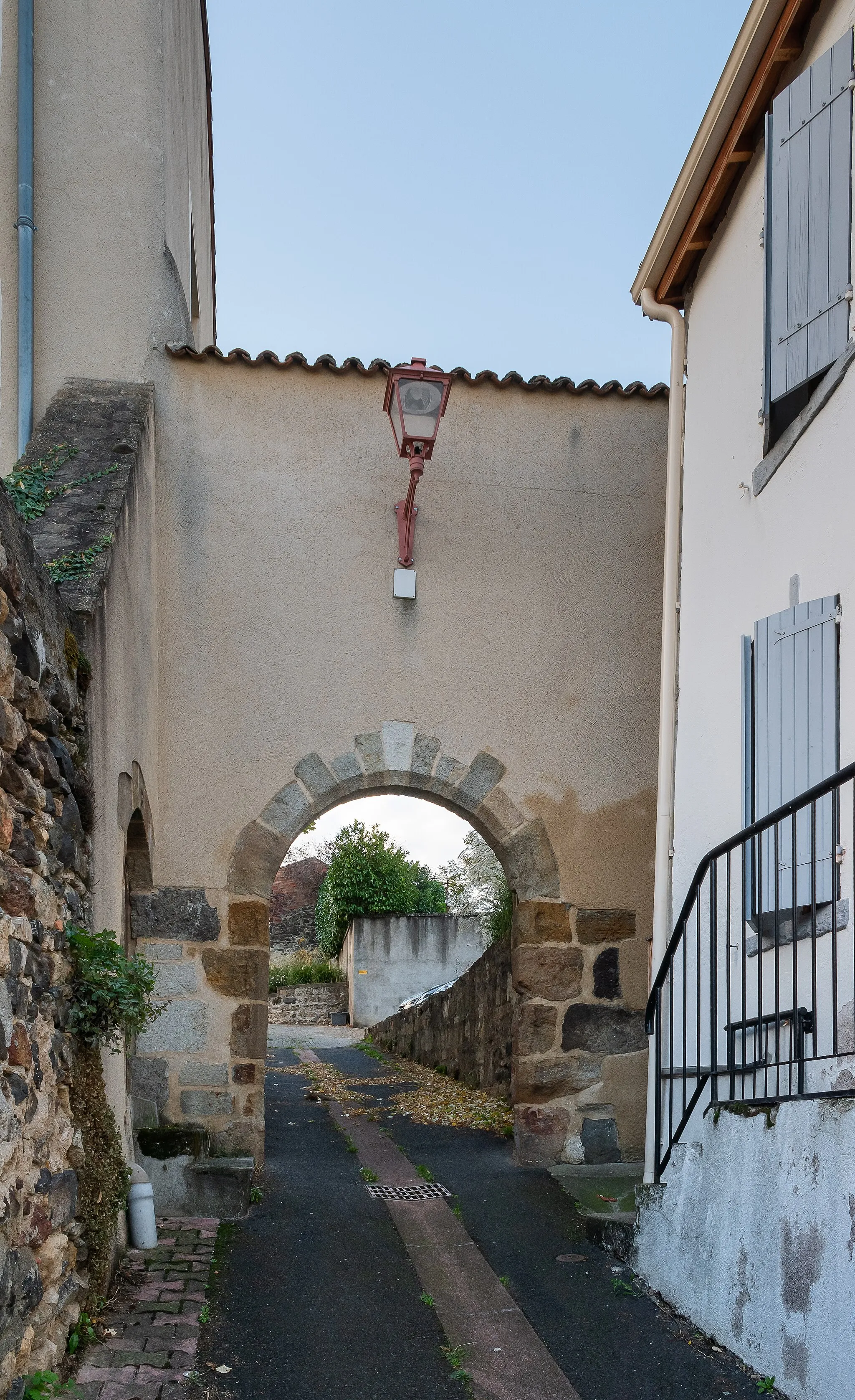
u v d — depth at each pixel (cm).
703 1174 452
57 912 394
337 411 741
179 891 678
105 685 488
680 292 676
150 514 679
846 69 471
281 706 707
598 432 770
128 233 753
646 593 759
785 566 511
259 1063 668
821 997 451
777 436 528
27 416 711
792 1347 377
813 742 468
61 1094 395
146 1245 520
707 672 593
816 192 489
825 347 477
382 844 2166
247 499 722
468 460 753
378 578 730
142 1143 583
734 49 538
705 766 586
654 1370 413
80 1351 397
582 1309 472
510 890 836
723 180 589
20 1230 333
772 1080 487
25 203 732
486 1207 604
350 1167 693
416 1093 995
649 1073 612
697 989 520
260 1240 540
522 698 737
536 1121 700
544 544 754
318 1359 418
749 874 518
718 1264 434
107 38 778
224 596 711
